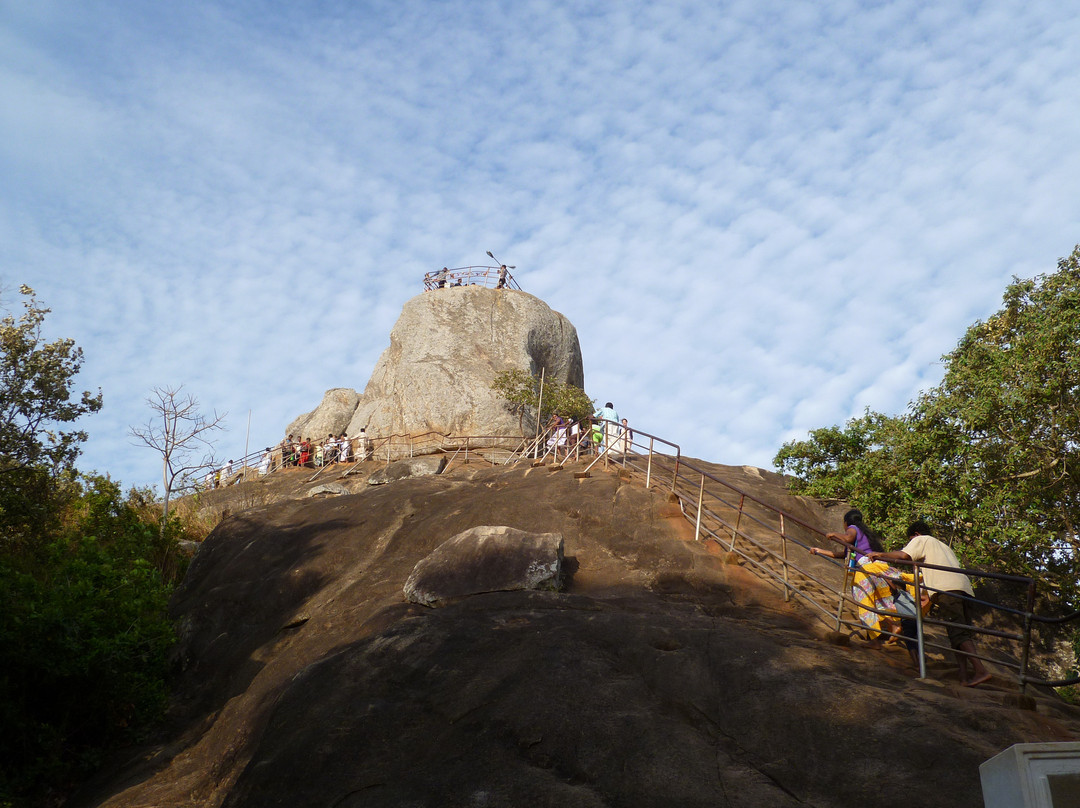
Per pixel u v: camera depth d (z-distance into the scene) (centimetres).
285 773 800
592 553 1256
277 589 1484
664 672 812
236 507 2748
